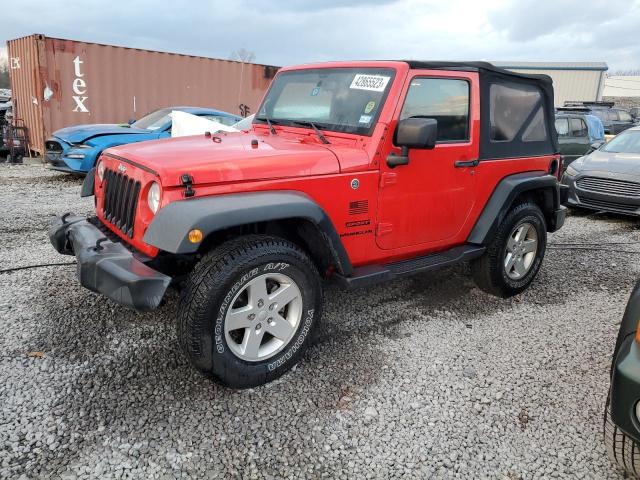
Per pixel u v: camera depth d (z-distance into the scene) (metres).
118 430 2.56
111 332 3.51
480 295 4.58
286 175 2.97
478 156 3.95
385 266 3.62
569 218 8.05
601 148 8.84
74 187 8.59
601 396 3.04
